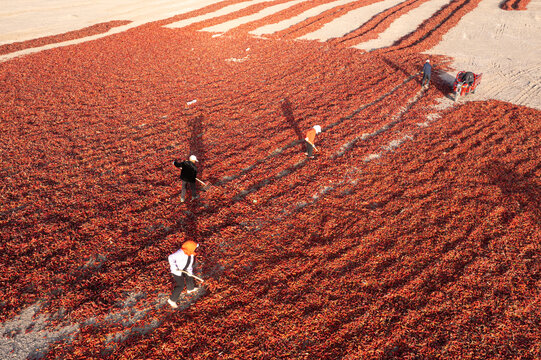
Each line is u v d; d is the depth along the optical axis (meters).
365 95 18.97
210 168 13.27
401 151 13.78
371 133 15.40
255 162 13.64
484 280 8.28
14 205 11.35
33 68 25.17
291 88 20.52
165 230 10.34
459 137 14.53
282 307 7.81
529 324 7.32
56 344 7.15
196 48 29.56
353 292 8.09
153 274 8.77
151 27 36.91
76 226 10.42
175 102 19.36
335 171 12.73
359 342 7.05
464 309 7.63
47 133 16.17
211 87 21.38
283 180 12.32
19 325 7.58
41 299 8.18
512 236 9.48
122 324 7.58
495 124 15.45
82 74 23.97
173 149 14.71
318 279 8.48
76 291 8.29
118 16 42.56
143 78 23.16
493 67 22.61
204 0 50.34
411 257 8.98
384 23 33.84
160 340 7.19
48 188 12.23
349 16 38.53
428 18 35.66
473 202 10.76
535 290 7.97
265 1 47.59
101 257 9.36
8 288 8.36
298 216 10.59
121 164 13.74
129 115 17.95
